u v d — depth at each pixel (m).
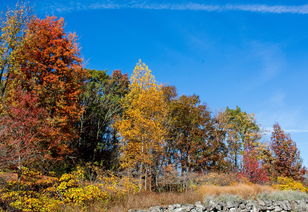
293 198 14.88
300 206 13.91
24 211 9.37
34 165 12.90
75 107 17.22
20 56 16.19
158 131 18.80
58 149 15.88
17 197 9.44
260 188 16.81
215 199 13.07
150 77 20.59
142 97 19.08
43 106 16.22
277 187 19.28
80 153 22.19
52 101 16.70
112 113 27.52
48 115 14.67
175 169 24.73
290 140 23.39
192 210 11.12
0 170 9.39
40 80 16.88
